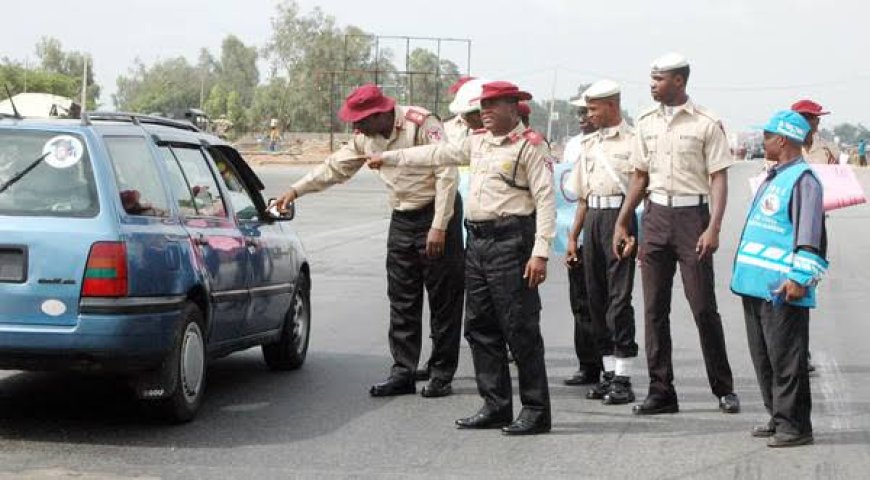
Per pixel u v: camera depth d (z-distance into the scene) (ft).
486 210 25.02
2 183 23.82
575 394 30.12
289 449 23.53
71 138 24.23
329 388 30.17
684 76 26.61
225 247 27.35
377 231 83.66
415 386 30.22
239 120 437.58
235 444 23.88
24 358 23.21
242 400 28.37
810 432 24.36
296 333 32.76
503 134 24.98
